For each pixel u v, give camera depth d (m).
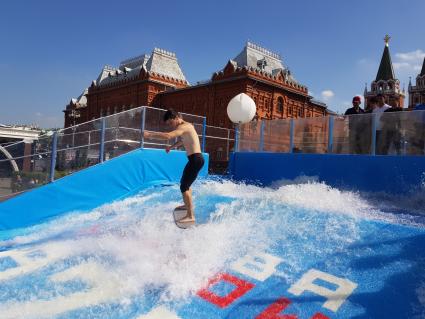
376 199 7.94
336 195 7.73
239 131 12.10
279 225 5.88
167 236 5.73
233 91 32.56
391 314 3.57
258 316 3.71
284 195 7.53
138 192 9.61
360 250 4.79
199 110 36.19
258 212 6.56
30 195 7.56
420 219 5.95
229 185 9.90
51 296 4.23
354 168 8.68
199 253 5.04
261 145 11.36
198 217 6.62
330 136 9.42
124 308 3.91
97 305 4.00
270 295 4.04
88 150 8.83
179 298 4.07
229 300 4.00
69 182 8.16
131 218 7.17
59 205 7.98
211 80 35.09
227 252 5.08
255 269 4.60
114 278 4.56
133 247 5.46
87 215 7.93
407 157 7.71
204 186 9.75
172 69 45.94
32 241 6.33
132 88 44.38
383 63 58.62
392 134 8.10
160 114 10.54
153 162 10.08
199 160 5.49
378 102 9.20
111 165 9.01
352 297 3.88
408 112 7.82
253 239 5.45
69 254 5.43
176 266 4.74
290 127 10.47
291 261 4.73
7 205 7.23
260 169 10.99
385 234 5.12
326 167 9.30
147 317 3.74
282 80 34.84
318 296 3.95
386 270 4.27
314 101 39.34
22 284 4.55
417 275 4.09
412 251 4.58
